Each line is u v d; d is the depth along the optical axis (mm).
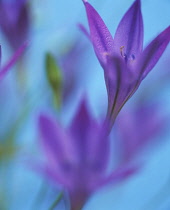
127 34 266
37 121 288
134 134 352
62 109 349
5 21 350
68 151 286
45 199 313
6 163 322
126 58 267
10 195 322
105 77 273
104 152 285
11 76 348
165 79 380
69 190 289
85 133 287
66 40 359
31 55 352
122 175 286
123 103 275
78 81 354
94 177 288
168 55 386
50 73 323
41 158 312
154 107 364
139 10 265
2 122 334
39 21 355
